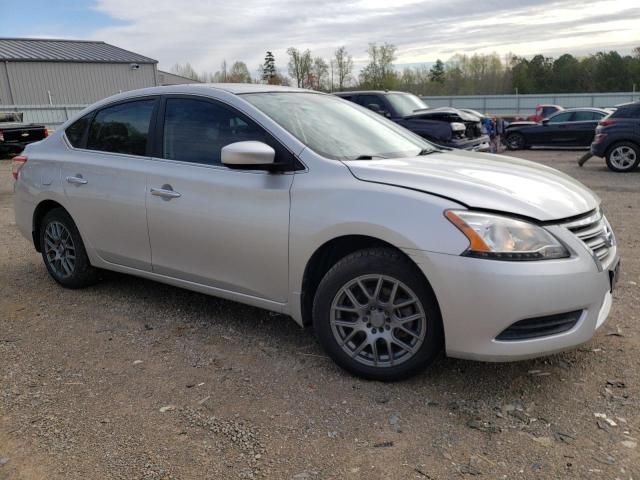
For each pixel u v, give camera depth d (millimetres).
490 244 2816
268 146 3387
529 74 69875
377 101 11977
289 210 3377
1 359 3648
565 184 3420
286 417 2920
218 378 3342
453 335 2926
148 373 3418
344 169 3314
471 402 3012
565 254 2891
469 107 48312
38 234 5117
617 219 7387
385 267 3066
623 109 12656
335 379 3297
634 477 2404
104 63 40281
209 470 2521
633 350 3527
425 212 2951
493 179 3236
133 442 2734
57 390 3238
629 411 2879
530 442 2660
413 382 3229
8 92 36781
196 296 4727
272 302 3598
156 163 4094
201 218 3768
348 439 2721
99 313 4395
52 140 4965
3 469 2561
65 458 2627
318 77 63594
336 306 3270
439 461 2545
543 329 2914
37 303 4645
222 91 3930
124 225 4270
